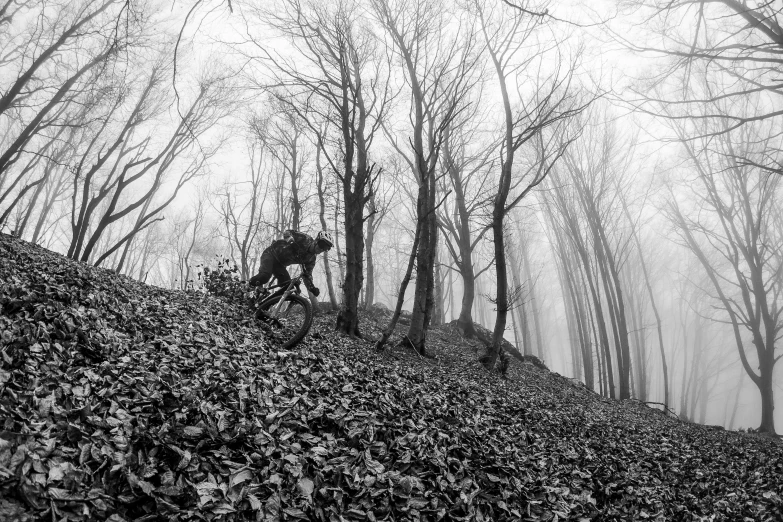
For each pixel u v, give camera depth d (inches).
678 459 277.7
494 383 366.9
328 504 107.0
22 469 80.0
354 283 390.3
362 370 229.5
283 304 290.0
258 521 94.0
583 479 178.7
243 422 126.5
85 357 135.2
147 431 106.0
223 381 149.6
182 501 91.7
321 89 383.2
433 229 469.1
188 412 121.5
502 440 189.6
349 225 384.8
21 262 213.0
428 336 662.5
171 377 139.6
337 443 135.5
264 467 111.2
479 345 708.7
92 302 177.2
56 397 108.0
